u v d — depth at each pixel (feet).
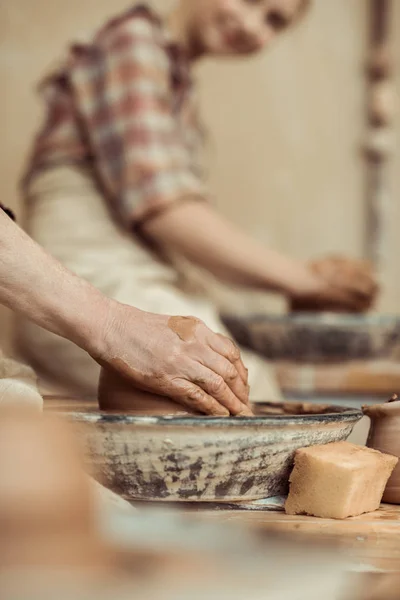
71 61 5.92
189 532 1.40
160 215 5.65
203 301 5.66
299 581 1.35
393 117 10.52
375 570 1.73
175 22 6.43
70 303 2.63
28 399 2.30
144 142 5.59
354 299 6.65
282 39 10.44
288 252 10.44
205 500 2.48
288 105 10.47
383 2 10.46
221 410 2.63
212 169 10.27
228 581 1.28
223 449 2.39
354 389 6.01
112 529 1.26
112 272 5.50
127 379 2.65
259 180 10.39
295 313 6.73
